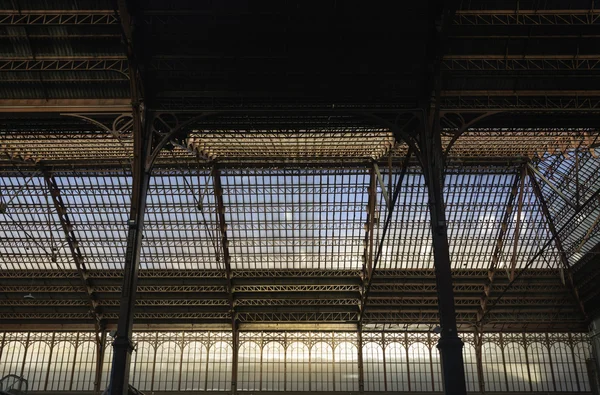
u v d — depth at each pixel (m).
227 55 30.44
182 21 29.23
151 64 30.48
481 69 30.67
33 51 30.58
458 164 49.34
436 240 27.28
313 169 49.72
